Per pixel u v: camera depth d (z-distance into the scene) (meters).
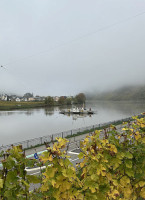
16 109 135.50
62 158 2.01
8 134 40.91
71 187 1.99
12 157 1.83
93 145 2.31
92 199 2.05
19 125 55.44
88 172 2.27
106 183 2.21
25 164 1.84
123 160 2.54
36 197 1.96
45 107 154.38
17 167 1.80
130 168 2.46
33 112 110.06
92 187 2.06
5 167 1.80
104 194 2.21
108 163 2.39
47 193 2.01
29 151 17.95
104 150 2.38
